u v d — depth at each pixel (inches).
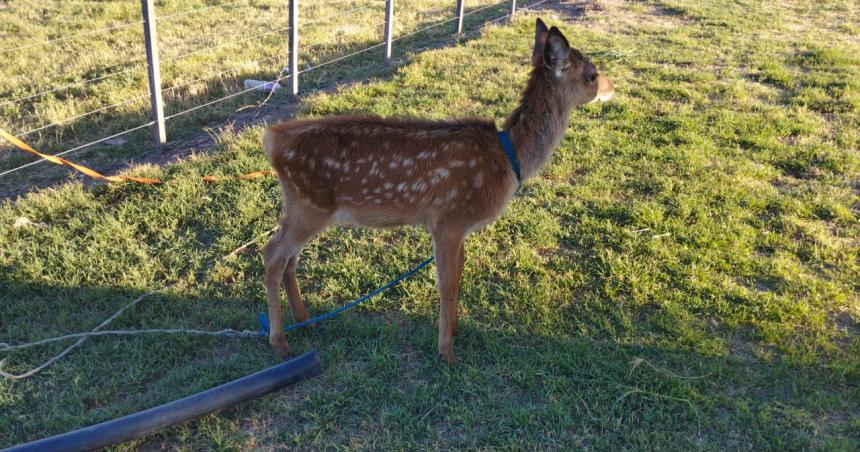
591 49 207.2
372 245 116.9
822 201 126.7
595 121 155.8
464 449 84.8
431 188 92.9
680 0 277.1
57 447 79.6
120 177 125.9
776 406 89.2
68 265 109.2
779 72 184.7
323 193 93.2
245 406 89.0
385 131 93.1
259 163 135.3
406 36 223.3
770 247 116.6
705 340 98.0
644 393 90.6
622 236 118.0
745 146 146.5
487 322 102.3
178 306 103.9
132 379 92.2
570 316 103.0
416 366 95.3
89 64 199.8
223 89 179.8
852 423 86.3
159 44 222.1
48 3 275.9
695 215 123.5
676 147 144.9
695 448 84.2
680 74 184.4
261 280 109.3
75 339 97.7
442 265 94.2
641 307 104.4
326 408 88.7
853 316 102.3
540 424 86.8
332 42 221.0
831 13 262.1
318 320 101.0
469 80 176.9
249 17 259.8
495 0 287.0
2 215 120.3
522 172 97.0
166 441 85.5
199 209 124.4
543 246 116.9
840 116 159.9
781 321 101.3
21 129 158.1
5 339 97.6
